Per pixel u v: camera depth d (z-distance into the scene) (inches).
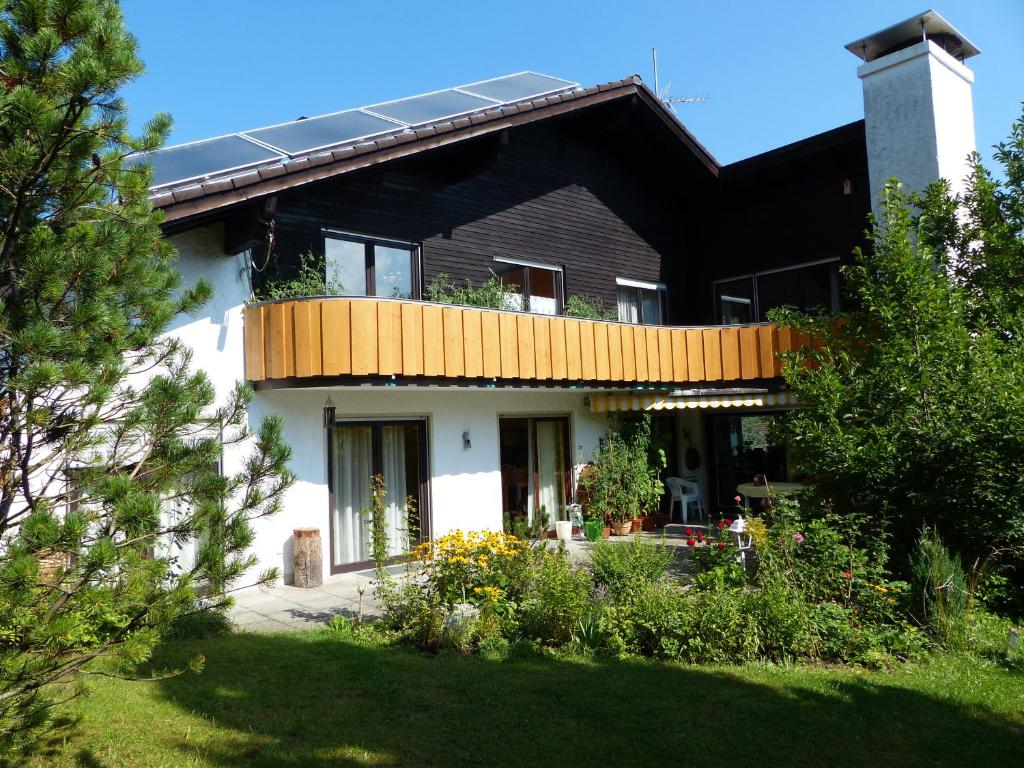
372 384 426.0
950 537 338.0
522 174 606.5
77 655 180.4
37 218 180.4
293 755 198.5
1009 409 319.0
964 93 564.4
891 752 201.9
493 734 211.6
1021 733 216.2
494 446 565.3
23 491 176.7
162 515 188.7
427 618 295.4
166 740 208.5
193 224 400.5
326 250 482.0
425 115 538.6
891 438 352.5
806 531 326.6
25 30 167.5
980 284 404.8
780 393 577.9
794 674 259.4
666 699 235.6
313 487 455.2
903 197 411.2
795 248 652.7
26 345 160.4
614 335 563.5
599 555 339.0
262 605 382.3
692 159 675.4
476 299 530.3
